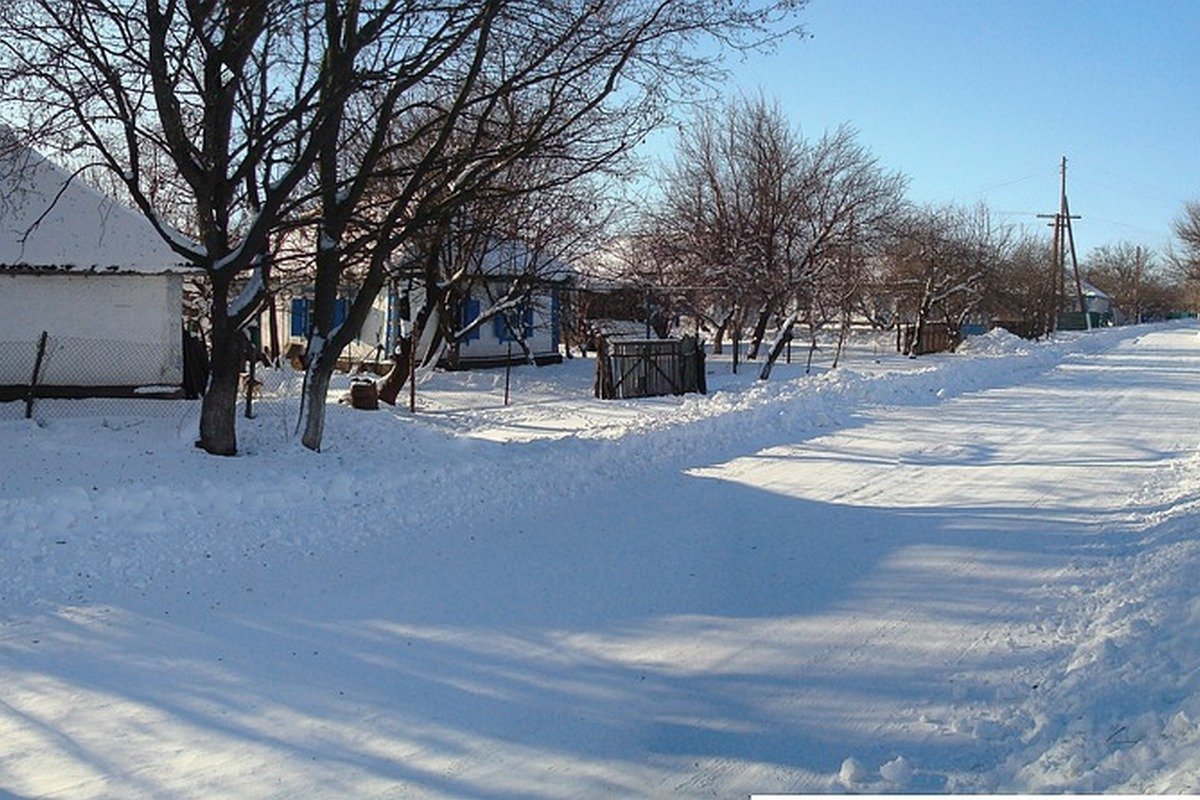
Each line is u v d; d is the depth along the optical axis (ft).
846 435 59.16
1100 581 28.48
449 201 47.57
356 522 36.01
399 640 25.21
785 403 66.44
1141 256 411.54
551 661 23.84
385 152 46.11
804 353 147.23
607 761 18.86
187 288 98.48
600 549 33.63
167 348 63.41
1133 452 53.16
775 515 38.47
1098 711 19.07
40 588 28.53
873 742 19.16
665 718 20.67
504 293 98.73
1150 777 16.03
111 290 63.21
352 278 75.36
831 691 21.74
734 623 26.35
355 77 42.86
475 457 47.11
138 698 21.77
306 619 26.71
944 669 22.66
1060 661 22.43
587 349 135.44
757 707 21.06
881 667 22.99
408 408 73.31
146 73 42.01
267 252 49.83
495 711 21.12
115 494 34.86
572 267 96.07
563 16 45.39
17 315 62.49
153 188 52.70
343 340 47.75
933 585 29.17
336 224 47.24
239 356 45.44
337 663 23.72
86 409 56.24
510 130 49.57
